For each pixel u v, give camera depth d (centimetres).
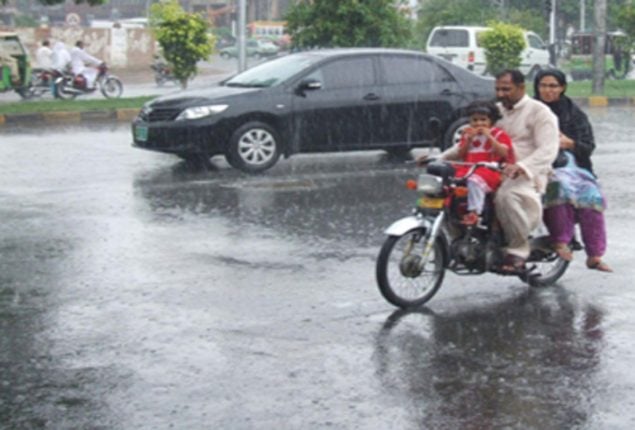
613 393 594
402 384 608
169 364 645
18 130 2047
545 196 812
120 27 5509
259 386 605
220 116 1450
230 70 4894
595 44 2859
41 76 2834
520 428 543
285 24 2712
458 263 794
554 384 608
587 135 829
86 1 2583
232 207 1189
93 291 822
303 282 846
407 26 2683
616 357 659
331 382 612
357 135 1531
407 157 1628
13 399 588
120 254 950
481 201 769
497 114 777
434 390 599
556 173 814
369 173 1462
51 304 785
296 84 1498
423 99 1560
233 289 825
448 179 767
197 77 4194
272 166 1495
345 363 646
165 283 845
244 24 2839
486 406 574
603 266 843
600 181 1363
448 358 657
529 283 838
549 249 823
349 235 1034
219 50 6831
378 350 673
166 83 3834
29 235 1034
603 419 555
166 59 2836
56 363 650
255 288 828
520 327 727
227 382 612
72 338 700
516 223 782
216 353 665
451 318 749
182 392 596
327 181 1388
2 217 1126
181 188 1323
